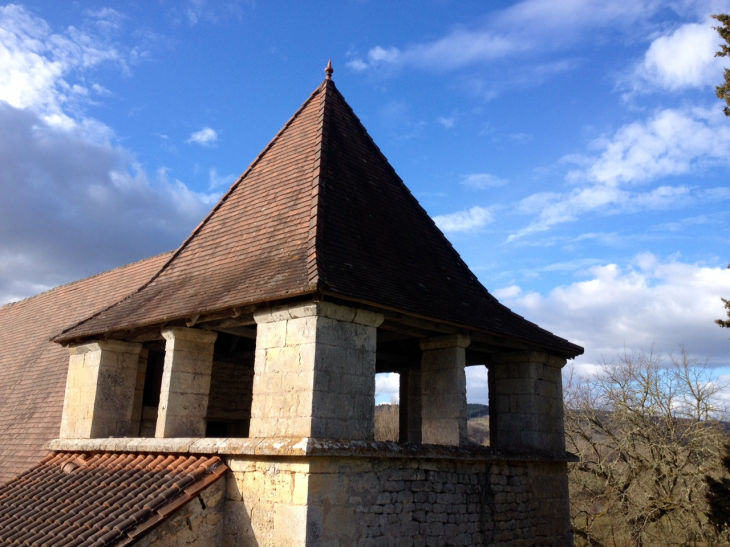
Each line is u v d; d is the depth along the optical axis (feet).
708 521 57.00
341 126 36.14
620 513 63.57
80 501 26.23
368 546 23.97
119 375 33.88
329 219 28.66
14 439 40.96
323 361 24.16
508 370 35.91
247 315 27.63
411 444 26.32
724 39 44.45
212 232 34.53
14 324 61.36
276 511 23.11
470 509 29.07
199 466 25.46
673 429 65.46
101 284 54.29
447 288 32.58
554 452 35.04
